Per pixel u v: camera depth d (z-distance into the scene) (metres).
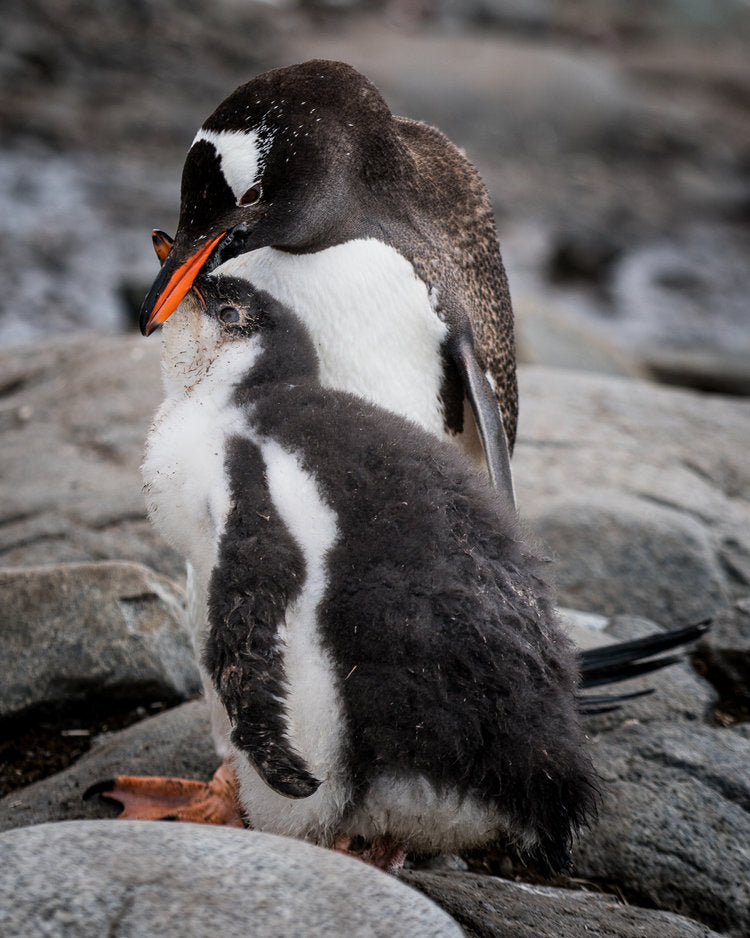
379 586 5.46
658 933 6.21
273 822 5.90
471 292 8.05
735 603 10.04
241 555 5.50
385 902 4.86
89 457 11.91
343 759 5.55
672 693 8.66
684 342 28.30
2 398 13.62
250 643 5.33
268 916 4.71
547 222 36.47
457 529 5.70
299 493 5.68
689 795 7.42
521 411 13.46
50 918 4.60
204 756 7.76
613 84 48.62
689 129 46.53
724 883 6.94
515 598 5.64
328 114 7.31
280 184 7.21
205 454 5.93
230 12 48.25
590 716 8.00
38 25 41.34
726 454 13.00
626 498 11.42
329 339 7.29
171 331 6.54
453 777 5.41
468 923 5.85
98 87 39.03
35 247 27.73
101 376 13.48
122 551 10.30
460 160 8.42
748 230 38.75
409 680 5.38
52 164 33.59
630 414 13.71
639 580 10.47
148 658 8.60
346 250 7.27
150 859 4.94
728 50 63.09
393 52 47.78
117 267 27.17
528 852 5.72
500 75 46.12
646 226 37.62
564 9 63.72
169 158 35.66
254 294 6.48
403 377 7.46
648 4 65.25
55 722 8.52
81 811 7.22
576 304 30.34
